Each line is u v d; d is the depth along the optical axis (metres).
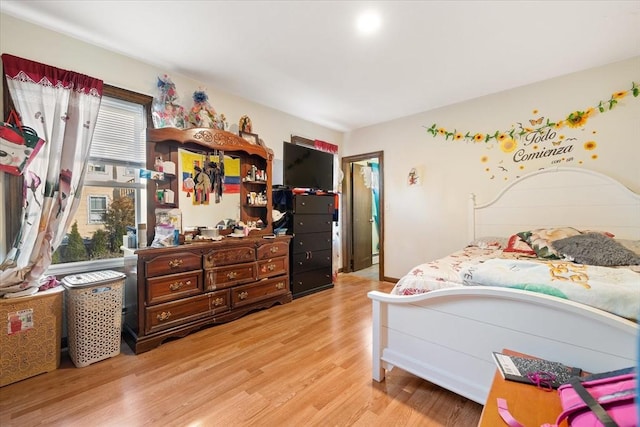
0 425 1.37
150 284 2.14
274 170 3.73
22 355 1.72
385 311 1.69
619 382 0.78
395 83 2.97
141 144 2.57
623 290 1.03
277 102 3.50
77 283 1.90
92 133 2.14
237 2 1.79
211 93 3.05
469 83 2.98
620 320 0.97
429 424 1.38
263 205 3.25
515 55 2.43
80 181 2.09
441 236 3.67
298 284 3.44
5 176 1.88
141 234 2.25
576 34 2.13
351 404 1.52
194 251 2.40
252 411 1.47
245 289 2.79
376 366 1.71
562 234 2.40
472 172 3.40
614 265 1.85
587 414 0.71
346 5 1.82
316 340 2.28
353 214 4.98
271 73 2.75
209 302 2.50
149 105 2.56
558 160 2.83
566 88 2.78
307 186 3.76
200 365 1.91
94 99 2.15
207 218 2.84
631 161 2.47
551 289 1.15
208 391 1.63
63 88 2.03
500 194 3.11
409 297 1.54
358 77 2.84
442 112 3.64
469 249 2.87
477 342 1.34
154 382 1.72
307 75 2.79
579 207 2.65
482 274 1.36
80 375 1.79
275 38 2.19
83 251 2.29
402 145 4.04
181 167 2.66
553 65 2.60
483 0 1.77
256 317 2.78
